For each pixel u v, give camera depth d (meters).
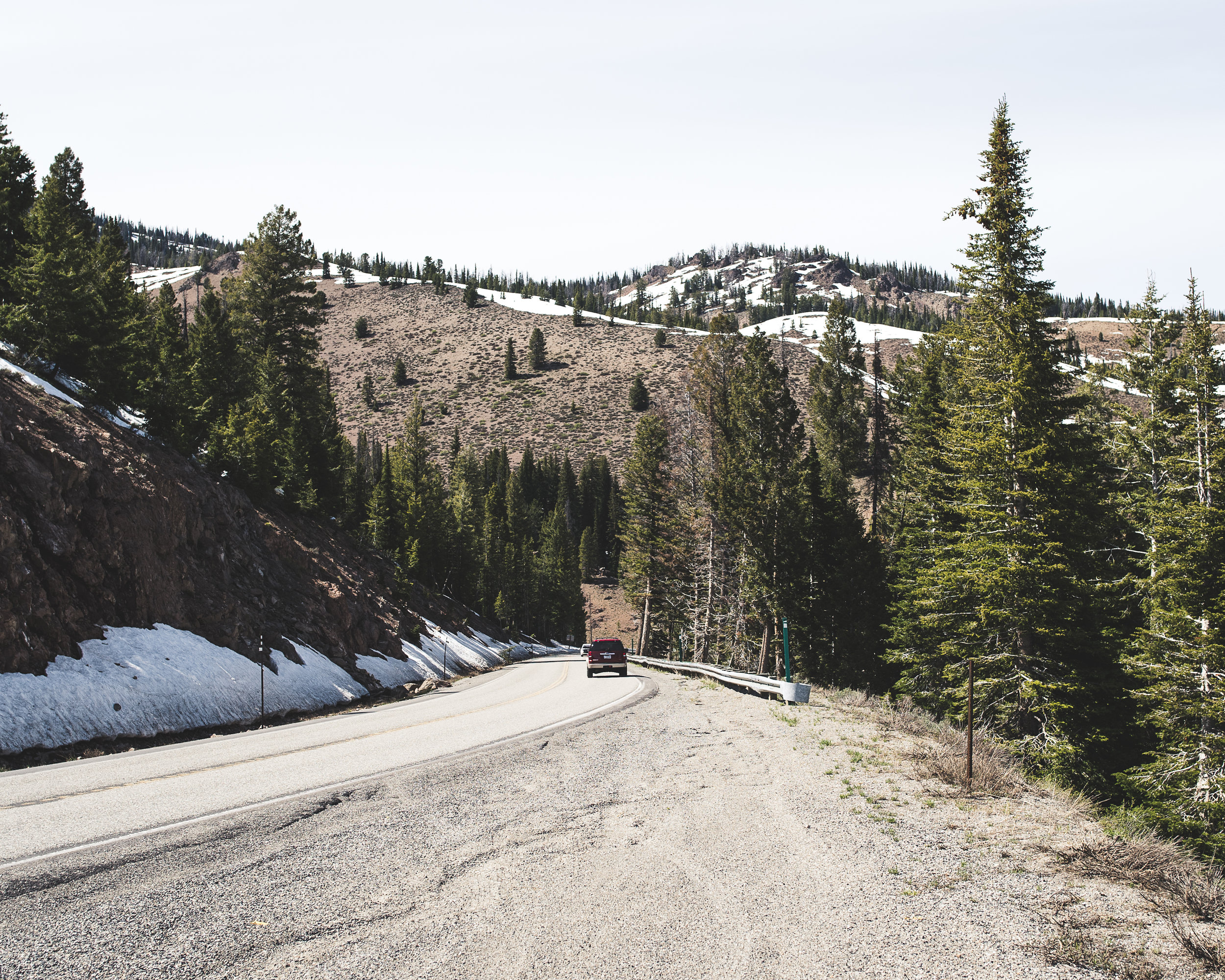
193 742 14.58
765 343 39.69
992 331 23.92
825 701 19.42
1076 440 22.83
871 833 7.55
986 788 9.36
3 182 36.06
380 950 4.87
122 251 53.19
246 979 4.45
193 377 40.69
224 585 25.38
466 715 17.58
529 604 97.50
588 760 11.48
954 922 5.35
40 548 18.03
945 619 24.92
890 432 56.53
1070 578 21.78
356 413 177.38
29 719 14.06
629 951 4.91
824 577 39.81
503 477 135.25
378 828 7.71
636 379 169.88
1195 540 21.61
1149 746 23.53
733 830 7.69
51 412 21.81
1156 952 4.87
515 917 5.45
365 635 33.69
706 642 44.78
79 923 5.15
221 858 6.65
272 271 50.09
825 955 4.86
